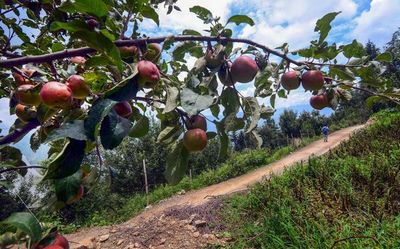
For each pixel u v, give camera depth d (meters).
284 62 1.33
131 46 1.35
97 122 0.86
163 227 7.19
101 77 1.34
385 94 1.44
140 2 1.36
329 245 4.20
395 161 6.90
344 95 1.60
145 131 1.66
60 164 0.83
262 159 17.53
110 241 7.55
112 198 14.27
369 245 4.02
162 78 1.30
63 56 1.31
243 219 6.61
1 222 1.02
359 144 9.27
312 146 22.06
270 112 1.43
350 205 5.39
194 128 1.37
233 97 1.29
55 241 1.08
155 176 19.12
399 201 5.28
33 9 1.93
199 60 1.29
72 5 1.34
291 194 6.43
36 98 1.38
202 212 7.48
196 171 21.16
